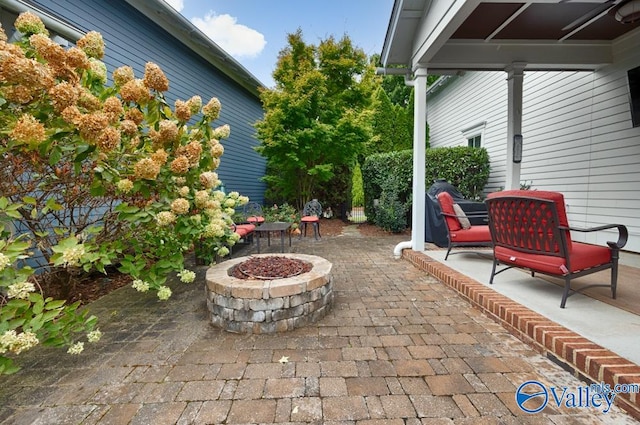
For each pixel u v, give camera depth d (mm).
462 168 7656
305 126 8234
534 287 2846
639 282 2934
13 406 1557
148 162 2094
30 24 1942
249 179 9805
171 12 5328
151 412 1501
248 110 9570
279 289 2350
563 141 5543
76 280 3102
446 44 4285
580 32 4203
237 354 2041
